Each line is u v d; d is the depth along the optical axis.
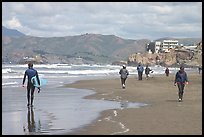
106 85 35.09
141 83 38.25
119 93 25.88
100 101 20.38
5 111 15.80
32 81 17.41
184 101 19.92
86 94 25.06
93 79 48.16
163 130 10.92
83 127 11.60
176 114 14.45
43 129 11.38
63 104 18.67
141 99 21.47
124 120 12.96
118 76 60.78
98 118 13.56
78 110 16.16
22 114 14.87
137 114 14.57
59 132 10.84
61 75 62.66
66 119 13.40
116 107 17.33
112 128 11.35
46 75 60.91
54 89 29.67
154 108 16.64
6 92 25.77
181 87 19.73
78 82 40.38
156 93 25.72
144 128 11.28
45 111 15.82
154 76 56.06
